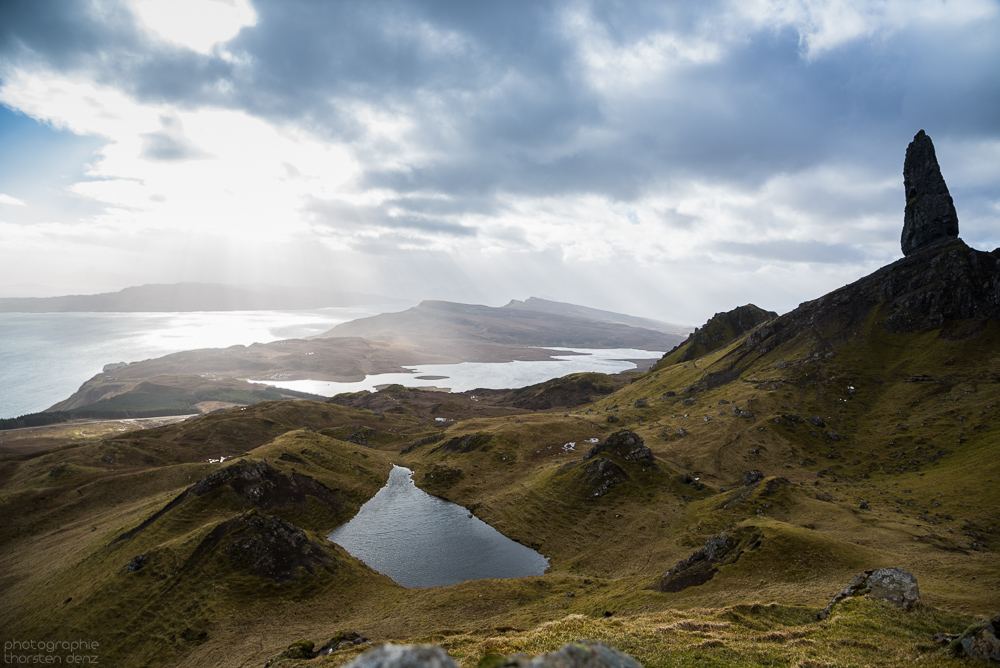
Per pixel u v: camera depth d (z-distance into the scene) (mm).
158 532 110438
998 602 49438
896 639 37094
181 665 71500
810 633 39812
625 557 105688
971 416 144000
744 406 182250
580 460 154875
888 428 156625
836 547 73938
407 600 89562
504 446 190125
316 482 155250
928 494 112312
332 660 52281
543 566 111938
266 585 91062
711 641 37750
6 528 131750
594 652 13719
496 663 13961
